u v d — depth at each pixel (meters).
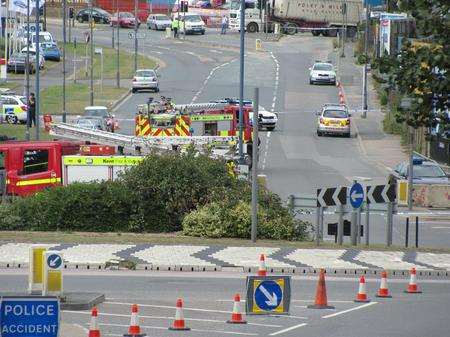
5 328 38.31
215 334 45.72
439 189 99.25
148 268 64.19
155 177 77.75
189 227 75.50
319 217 73.06
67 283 58.38
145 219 77.62
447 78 49.62
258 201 77.94
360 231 76.31
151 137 102.69
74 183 79.44
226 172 81.00
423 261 68.12
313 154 131.50
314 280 61.84
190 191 77.81
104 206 77.12
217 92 177.25
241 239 74.50
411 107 51.19
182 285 58.53
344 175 114.69
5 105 148.62
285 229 76.00
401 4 50.62
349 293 57.28
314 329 47.12
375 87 182.38
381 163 124.62
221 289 57.34
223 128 118.00
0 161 89.25
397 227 88.50
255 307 48.50
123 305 52.25
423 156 116.62
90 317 48.72
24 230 76.56
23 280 58.78
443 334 46.28
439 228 88.88
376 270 64.75
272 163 123.44
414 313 51.47
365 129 152.25
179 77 194.50
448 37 49.78
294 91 181.62
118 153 95.88
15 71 193.38
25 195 86.44
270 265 64.56
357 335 45.91
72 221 76.94
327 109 147.00
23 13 184.62
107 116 138.75
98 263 64.38
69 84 182.88
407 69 50.19
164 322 48.28
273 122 149.75
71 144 90.88
